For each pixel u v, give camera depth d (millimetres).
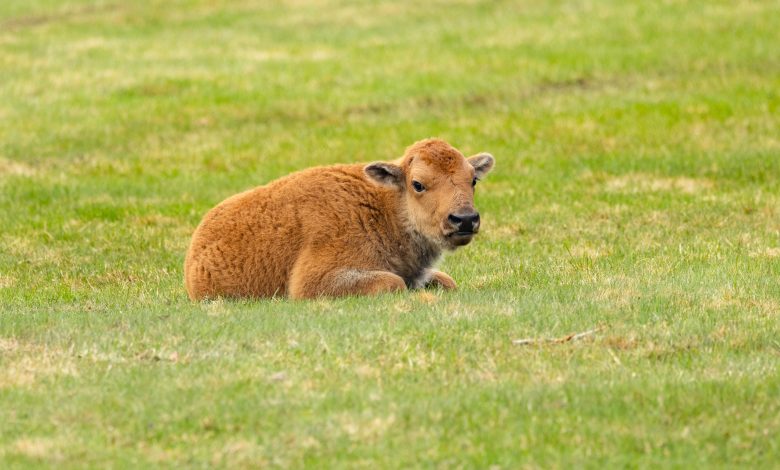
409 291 41094
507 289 42594
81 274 49781
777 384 30906
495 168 73562
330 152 78312
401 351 33938
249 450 27469
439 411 29328
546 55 102375
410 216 41469
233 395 30703
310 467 26734
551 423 28766
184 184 71500
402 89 93625
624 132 80375
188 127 85688
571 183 69375
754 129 79375
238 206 42125
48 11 128500
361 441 27938
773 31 105750
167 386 31375
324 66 101688
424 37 112000
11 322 37938
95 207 64938
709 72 95250
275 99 91688
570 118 84250
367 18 122312
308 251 40719
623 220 59344
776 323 36406
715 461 27094
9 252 54938
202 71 100312
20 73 99750
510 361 33188
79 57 106000
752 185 67438
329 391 30938
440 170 40844
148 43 112312
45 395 30922
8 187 70375
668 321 36844
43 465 26781
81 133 83562
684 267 46688
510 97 91625
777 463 27000
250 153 78875
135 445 28000
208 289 41594
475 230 40312
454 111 88438
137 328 36875
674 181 68688
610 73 96500
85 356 34062
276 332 35906
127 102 91500
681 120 82250
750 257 48344
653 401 29922
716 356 33469
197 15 125812
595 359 33375
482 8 124188
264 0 132375
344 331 35438
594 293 40875
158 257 53469
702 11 114750
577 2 123312
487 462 26859
